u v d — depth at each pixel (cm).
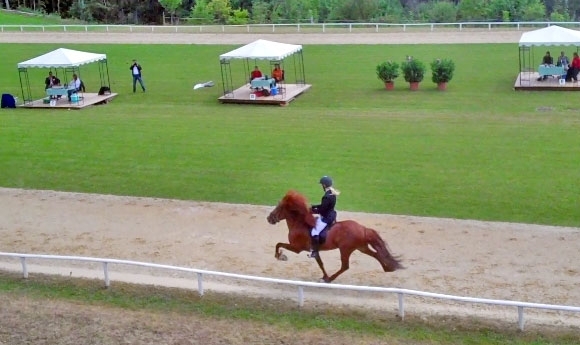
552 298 1504
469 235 1889
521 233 1889
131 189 2425
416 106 3553
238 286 1628
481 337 1347
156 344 1372
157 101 3966
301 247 1590
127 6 9544
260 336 1381
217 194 2336
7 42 5919
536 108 3388
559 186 2262
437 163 2564
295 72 4500
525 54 4650
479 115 3297
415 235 1903
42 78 4688
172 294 1588
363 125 3180
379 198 2228
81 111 3744
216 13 8025
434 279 1622
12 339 1416
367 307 1494
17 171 2678
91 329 1440
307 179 2450
